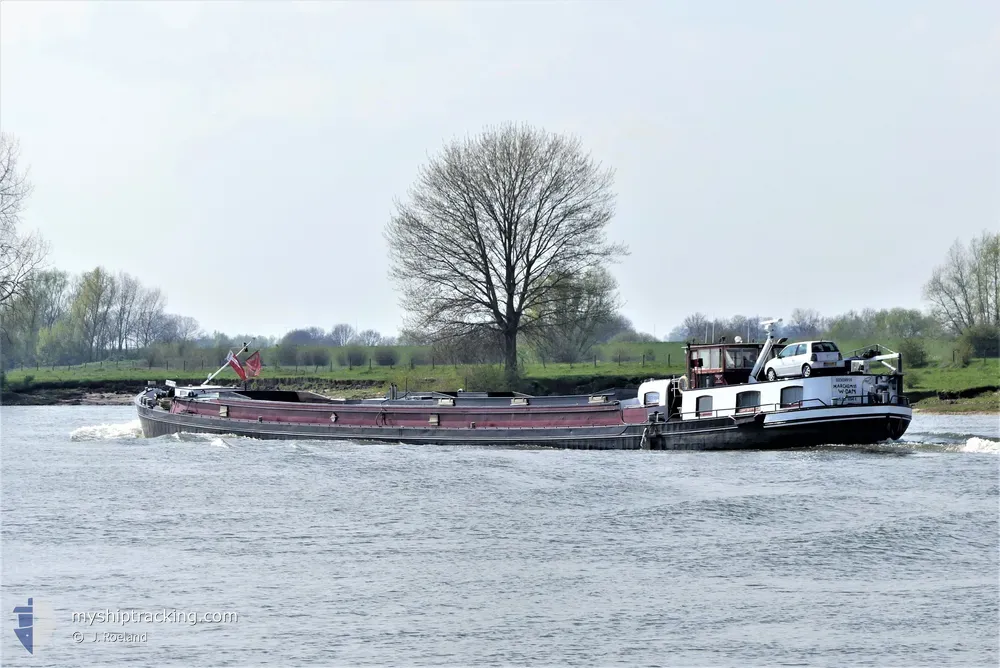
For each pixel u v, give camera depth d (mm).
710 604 63719
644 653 55719
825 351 128375
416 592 66062
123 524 85938
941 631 58844
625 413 133250
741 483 103812
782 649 56219
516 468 115188
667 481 105812
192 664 54594
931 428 158250
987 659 54562
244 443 144875
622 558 74375
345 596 65188
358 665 54281
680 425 128750
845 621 60531
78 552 76375
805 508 90875
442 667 53969
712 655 55438
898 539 79438
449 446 139375
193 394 165750
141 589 66812
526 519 87688
